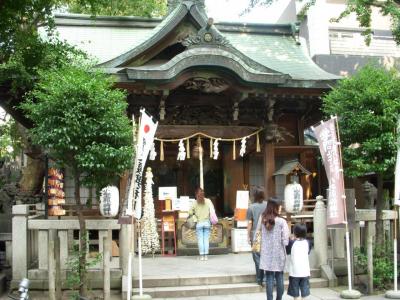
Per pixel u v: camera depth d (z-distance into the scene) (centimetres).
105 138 744
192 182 1472
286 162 1425
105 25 1641
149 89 1208
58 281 795
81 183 775
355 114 873
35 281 859
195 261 1091
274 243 691
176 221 1240
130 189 787
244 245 1238
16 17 1012
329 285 909
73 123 708
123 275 866
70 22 1619
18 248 870
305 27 1897
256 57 1585
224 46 1228
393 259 909
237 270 959
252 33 1733
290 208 1152
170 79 1178
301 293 722
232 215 1438
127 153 740
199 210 1115
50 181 1109
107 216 990
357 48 1989
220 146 1476
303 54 1672
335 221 850
